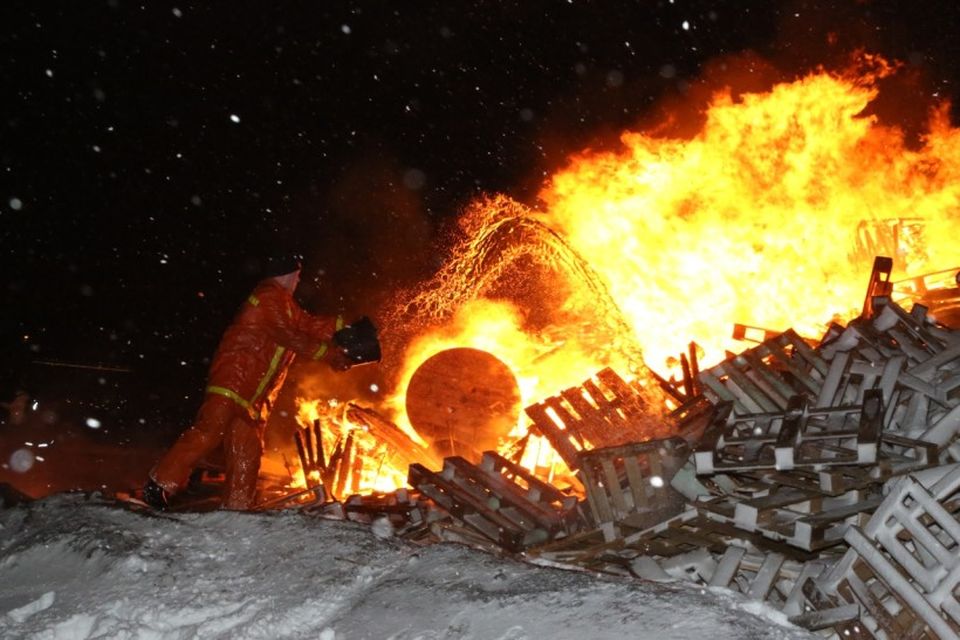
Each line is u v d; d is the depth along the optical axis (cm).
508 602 332
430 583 366
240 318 618
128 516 506
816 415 460
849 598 384
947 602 359
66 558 454
